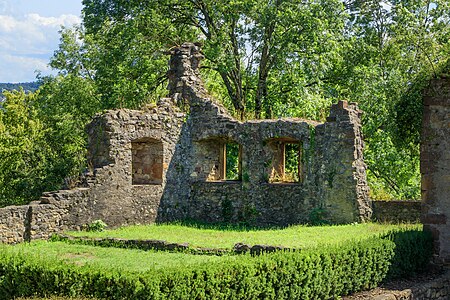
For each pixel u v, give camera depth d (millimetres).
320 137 21031
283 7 28922
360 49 31922
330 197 20625
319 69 28422
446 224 14617
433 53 15844
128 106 27969
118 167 20562
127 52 29328
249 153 22219
